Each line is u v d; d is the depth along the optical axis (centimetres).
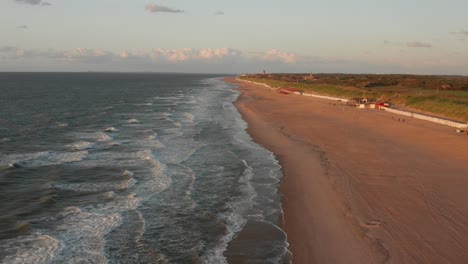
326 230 1584
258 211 1800
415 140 3225
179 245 1483
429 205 1794
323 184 2142
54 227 1616
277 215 1752
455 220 1631
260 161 2670
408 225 1592
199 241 1515
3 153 2847
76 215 1736
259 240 1520
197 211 1803
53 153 2859
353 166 2473
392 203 1831
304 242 1493
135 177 2291
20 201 1897
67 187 2109
